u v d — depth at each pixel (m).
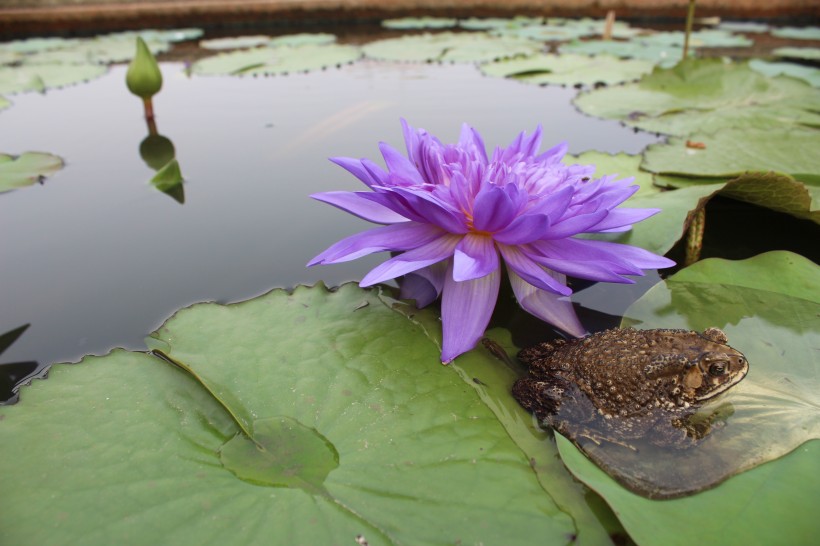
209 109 0.85
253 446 0.37
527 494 0.35
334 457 0.36
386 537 0.34
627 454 0.36
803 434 0.36
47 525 0.34
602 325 0.43
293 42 1.32
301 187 0.58
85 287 0.47
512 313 0.44
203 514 0.34
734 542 0.33
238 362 0.40
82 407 0.38
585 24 1.49
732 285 0.43
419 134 0.46
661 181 0.52
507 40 1.28
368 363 0.40
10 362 0.41
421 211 0.42
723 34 1.28
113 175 0.63
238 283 0.47
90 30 1.51
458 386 0.39
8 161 0.64
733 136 0.57
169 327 0.42
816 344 0.40
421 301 0.44
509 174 0.43
